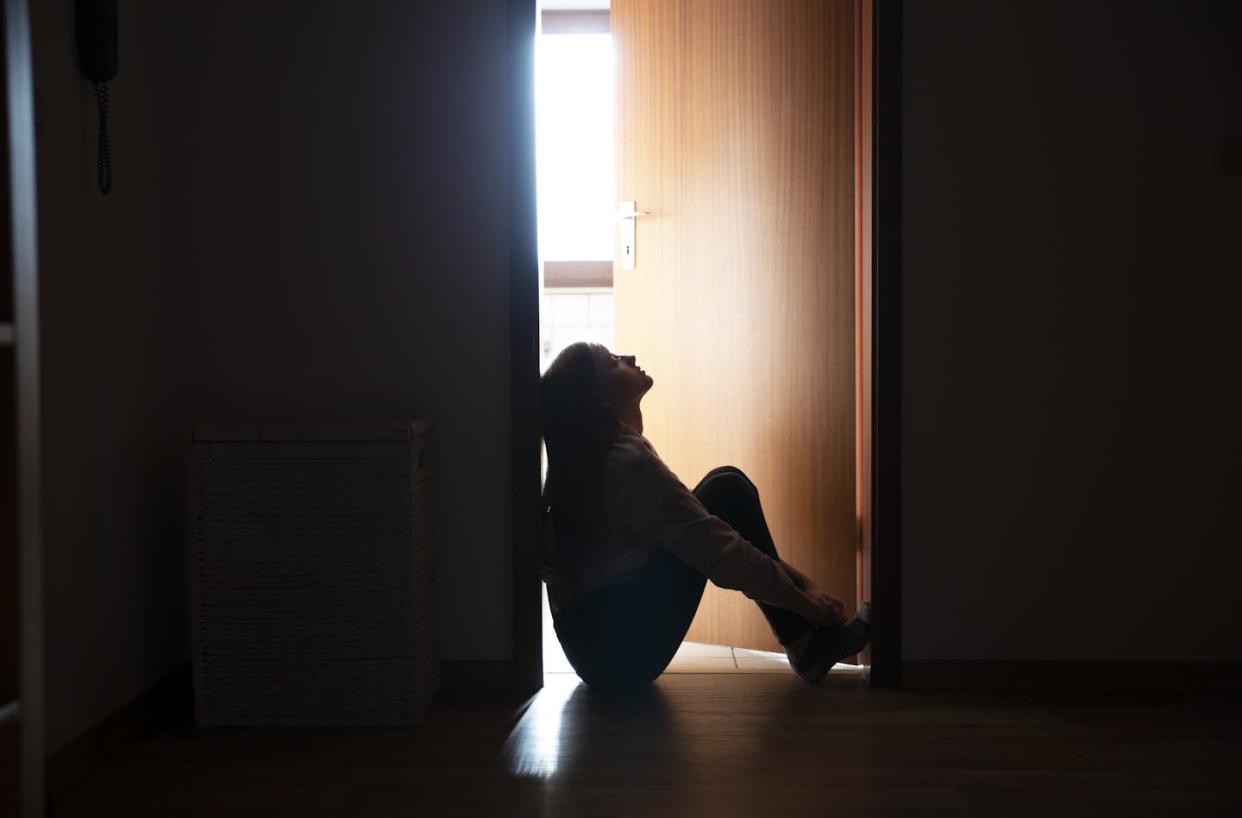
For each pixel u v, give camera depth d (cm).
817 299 255
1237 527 224
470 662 229
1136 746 190
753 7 262
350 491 202
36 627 102
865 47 236
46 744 172
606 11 408
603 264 410
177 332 227
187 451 201
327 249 228
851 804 164
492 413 229
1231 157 222
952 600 228
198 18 226
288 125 227
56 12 179
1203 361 224
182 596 228
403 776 179
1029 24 223
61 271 180
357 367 229
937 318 226
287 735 200
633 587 220
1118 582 226
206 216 227
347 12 226
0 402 98
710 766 182
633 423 237
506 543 229
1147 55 223
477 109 227
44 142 175
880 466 226
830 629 229
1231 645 225
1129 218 224
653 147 279
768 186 261
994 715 209
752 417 265
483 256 228
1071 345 225
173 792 172
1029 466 226
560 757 187
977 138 224
